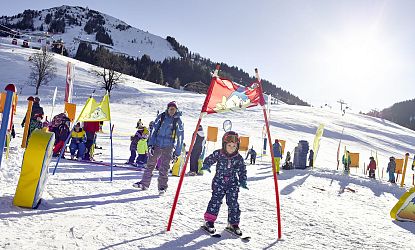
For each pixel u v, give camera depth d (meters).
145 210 5.30
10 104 5.42
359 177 18.78
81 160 11.17
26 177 4.61
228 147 4.88
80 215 4.61
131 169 10.28
